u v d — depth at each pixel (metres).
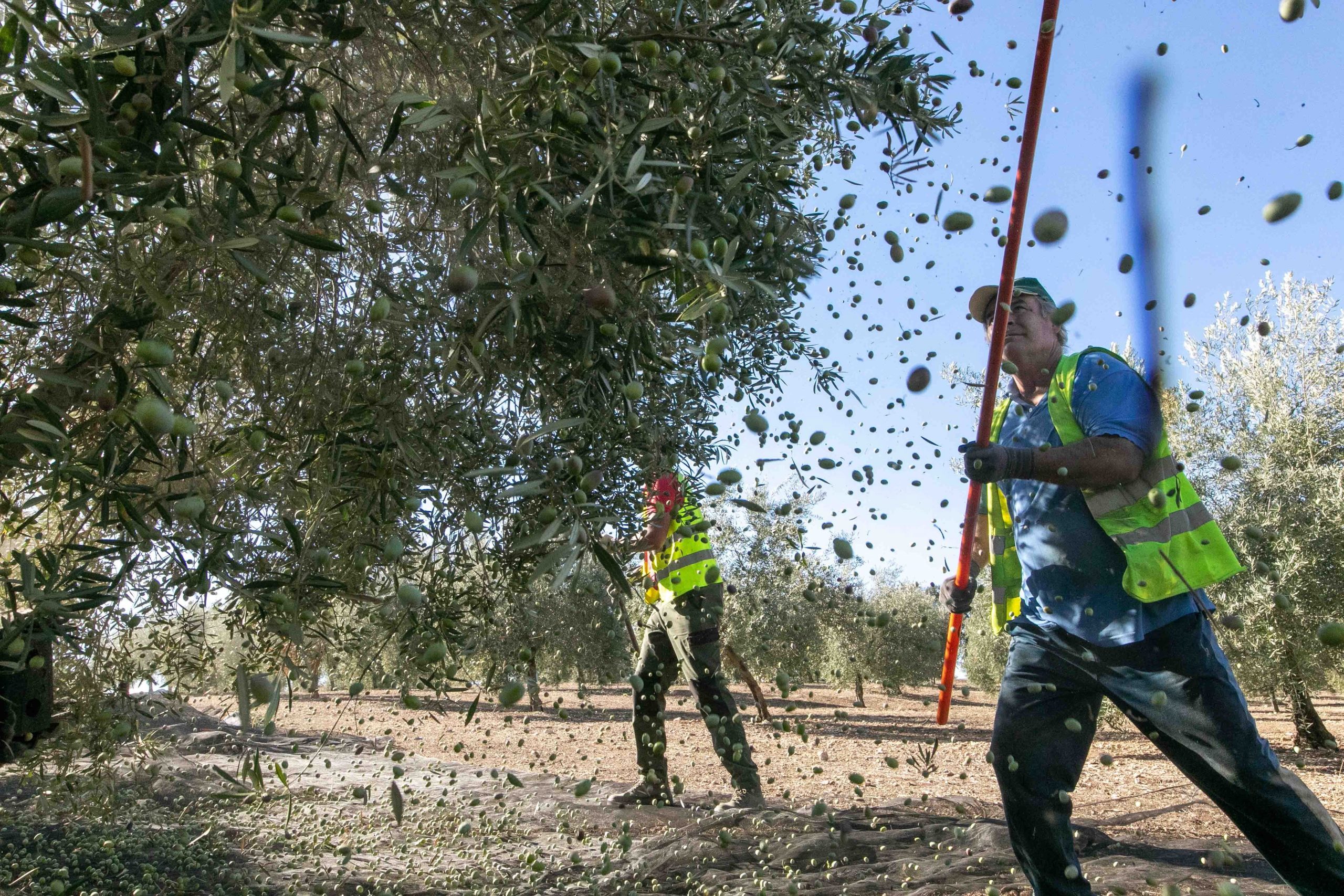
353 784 5.09
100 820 3.28
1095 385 2.19
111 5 1.30
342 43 1.47
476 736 10.14
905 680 22.06
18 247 1.22
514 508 2.06
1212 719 2.13
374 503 1.82
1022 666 2.46
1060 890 2.30
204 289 1.76
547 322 1.77
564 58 1.48
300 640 1.54
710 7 1.69
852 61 1.82
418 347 1.81
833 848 3.44
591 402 1.84
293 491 1.75
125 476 1.59
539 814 4.34
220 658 2.42
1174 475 2.28
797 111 1.80
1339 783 7.64
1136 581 2.19
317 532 1.89
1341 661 12.73
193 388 1.74
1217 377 13.02
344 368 1.74
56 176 1.18
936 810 4.68
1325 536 11.19
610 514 1.59
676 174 1.63
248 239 1.33
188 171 1.25
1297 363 12.53
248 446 1.87
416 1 1.64
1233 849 3.57
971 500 2.65
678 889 3.08
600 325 1.73
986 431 2.24
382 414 1.76
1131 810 5.49
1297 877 2.08
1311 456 11.91
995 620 2.75
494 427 2.06
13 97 1.17
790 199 1.88
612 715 16.81
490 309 1.75
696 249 1.47
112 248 1.42
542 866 3.01
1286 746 12.41
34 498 1.64
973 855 3.29
